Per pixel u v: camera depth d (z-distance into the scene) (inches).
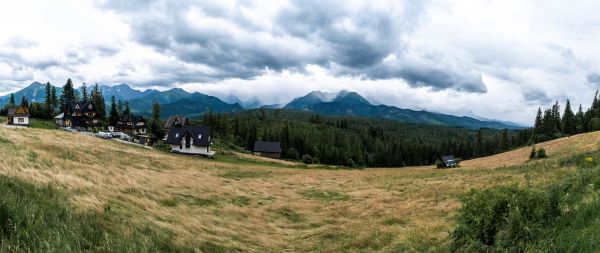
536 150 2940.5
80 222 384.8
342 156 6043.3
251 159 3693.4
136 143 3555.6
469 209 397.4
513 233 321.7
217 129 6254.9
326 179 1907.0
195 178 1373.0
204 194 1048.2
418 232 597.0
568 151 2536.9
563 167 976.9
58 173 687.7
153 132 5088.6
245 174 1929.1
